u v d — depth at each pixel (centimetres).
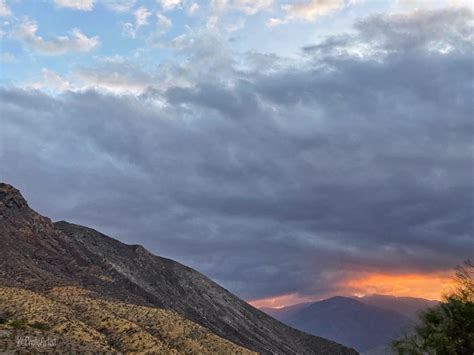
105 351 7844
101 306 11600
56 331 8312
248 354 11594
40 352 6347
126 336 9638
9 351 5966
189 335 11512
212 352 10938
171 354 9412
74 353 6862
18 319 8356
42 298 10281
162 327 11394
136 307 12438
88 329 9131
